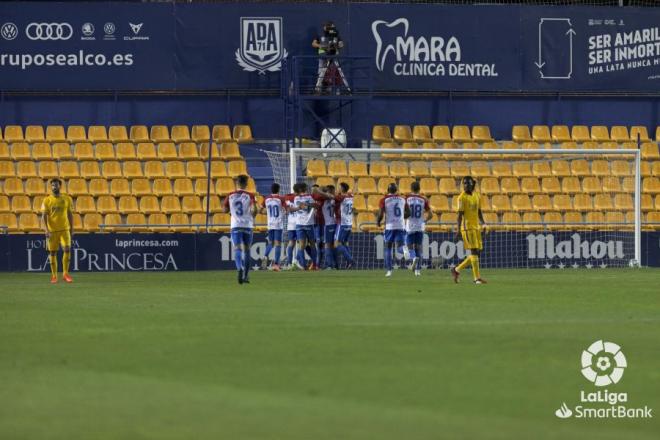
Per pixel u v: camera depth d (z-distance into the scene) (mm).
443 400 31422
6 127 120500
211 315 53531
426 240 107438
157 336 44938
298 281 82000
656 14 132875
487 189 120000
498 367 36812
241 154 124688
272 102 127188
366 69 128000
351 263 105438
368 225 113000
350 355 39375
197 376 35188
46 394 32281
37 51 123938
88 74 124625
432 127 130000
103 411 29906
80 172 117250
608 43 132250
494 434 27312
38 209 113312
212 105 126875
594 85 132000
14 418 29109
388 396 31922
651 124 133750
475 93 130625
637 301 61969
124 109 125562
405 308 57250
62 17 124250
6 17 123500
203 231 111562
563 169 122750
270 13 126875
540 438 27141
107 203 113312
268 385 33594
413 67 129250
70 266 101312
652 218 119438
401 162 120188
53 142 120188
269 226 100438
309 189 114375
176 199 114188
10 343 43000
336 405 30641
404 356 39156
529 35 131000
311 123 126438
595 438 27453
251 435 27094
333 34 123438
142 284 79125
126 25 125125
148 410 30000
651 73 133000
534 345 41969
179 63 125750
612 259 111500
